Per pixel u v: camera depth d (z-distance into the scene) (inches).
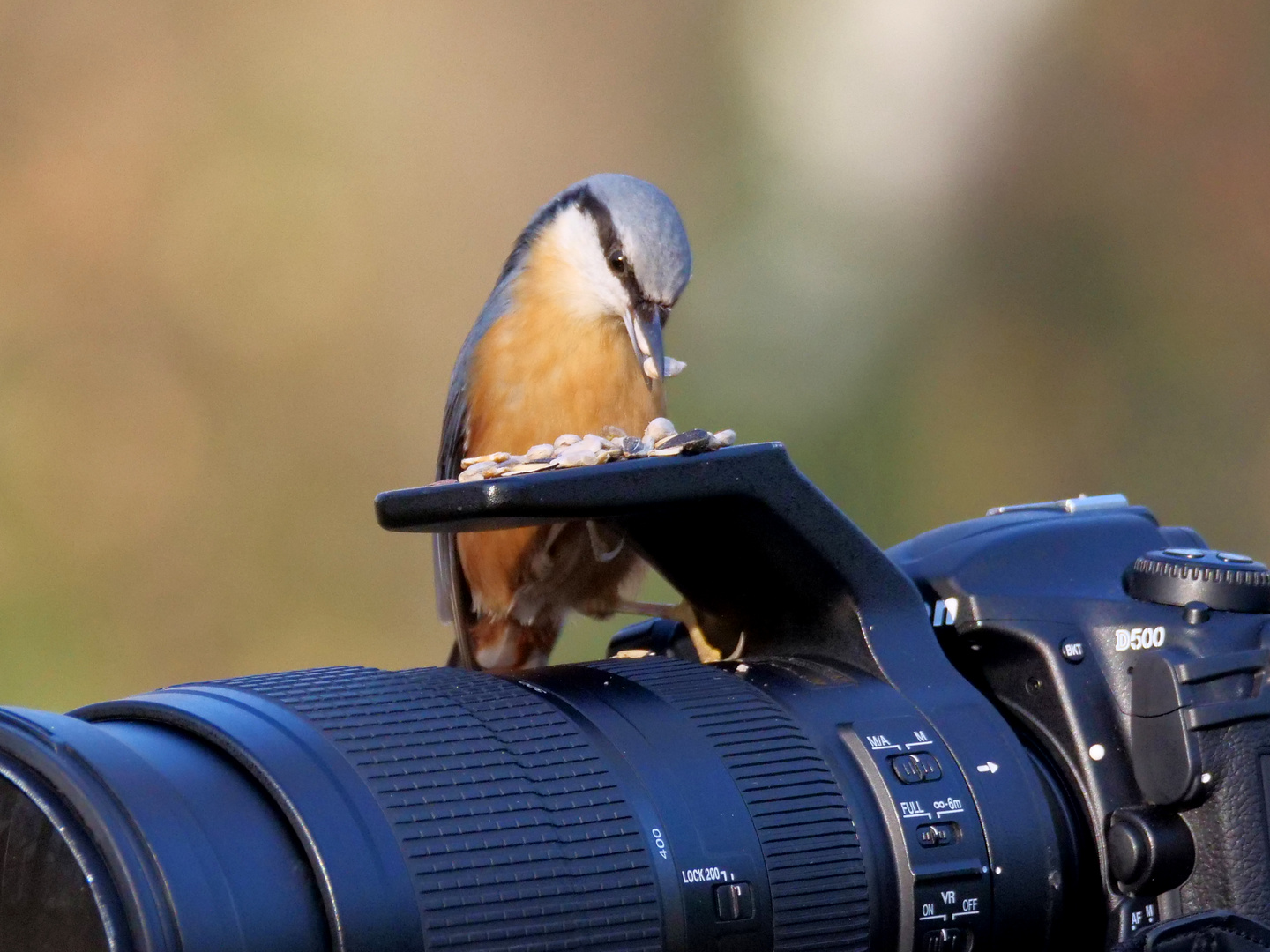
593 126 774.5
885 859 160.4
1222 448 690.2
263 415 696.4
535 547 272.1
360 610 634.2
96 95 754.8
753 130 753.6
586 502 154.0
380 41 778.8
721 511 168.9
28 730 130.1
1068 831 173.5
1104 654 178.7
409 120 770.2
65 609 624.4
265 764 135.3
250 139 755.4
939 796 164.7
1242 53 738.8
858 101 746.8
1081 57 745.0
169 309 720.3
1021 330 708.7
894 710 169.6
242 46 768.9
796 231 721.0
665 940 147.3
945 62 746.8
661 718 160.6
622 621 508.1
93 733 132.6
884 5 753.6
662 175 758.5
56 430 684.1
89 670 608.4
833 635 178.2
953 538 192.9
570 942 142.4
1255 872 169.8
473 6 784.9
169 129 753.0
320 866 131.0
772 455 168.1
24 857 129.0
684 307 668.7
